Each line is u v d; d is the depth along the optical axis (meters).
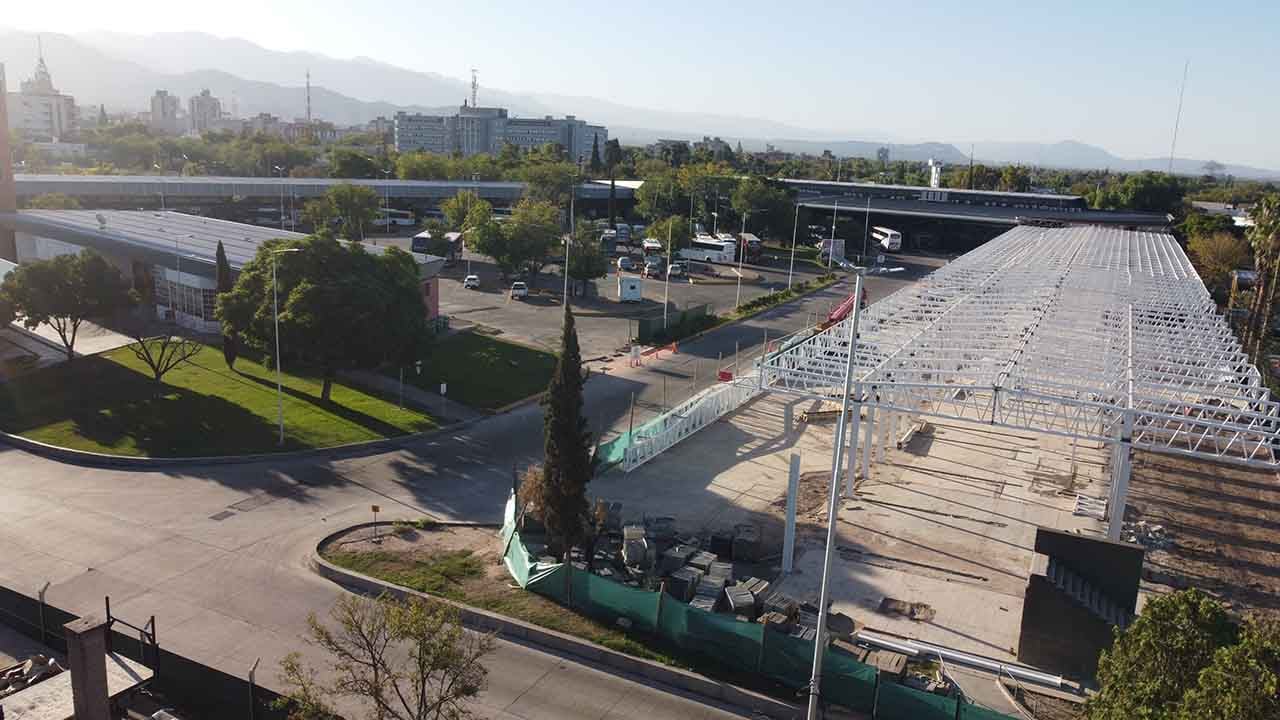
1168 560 35.03
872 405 38.56
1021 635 26.88
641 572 31.31
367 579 30.62
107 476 39.56
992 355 37.59
